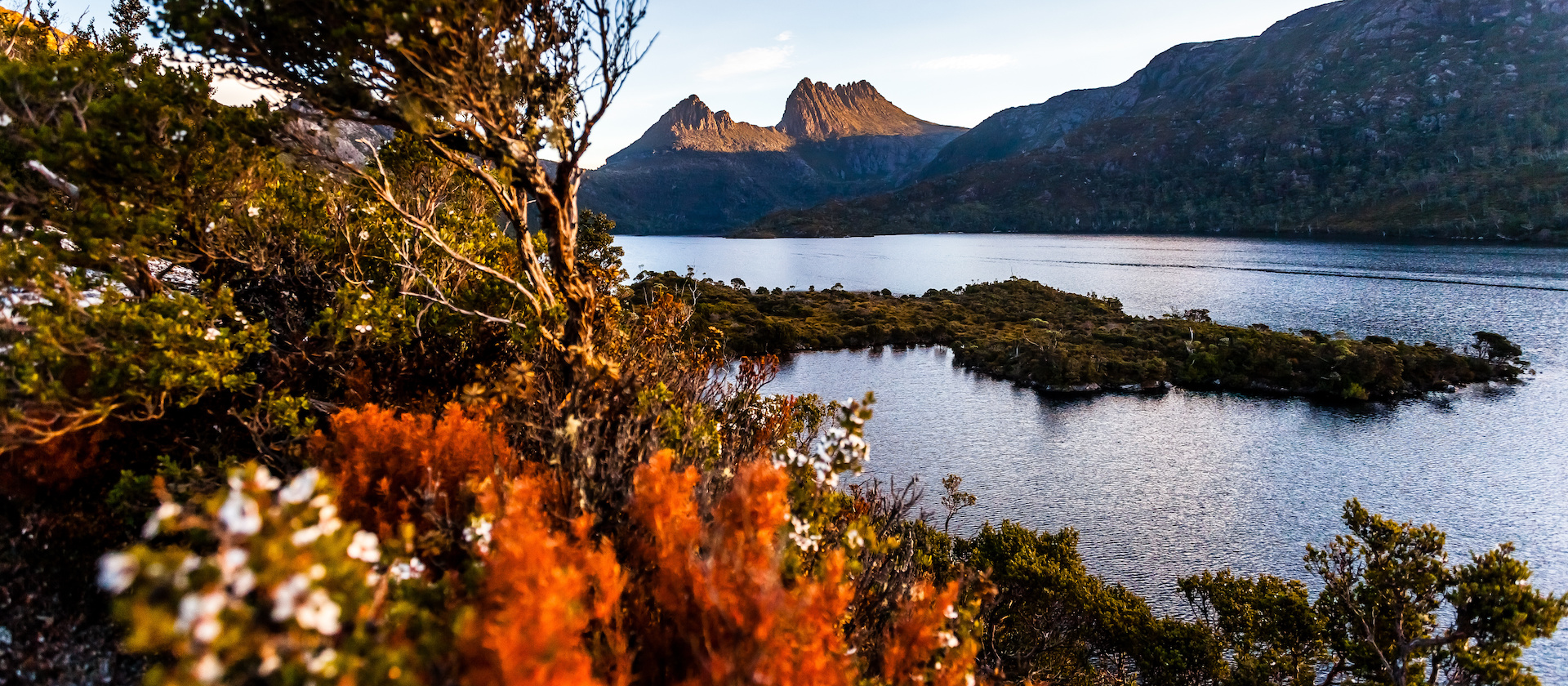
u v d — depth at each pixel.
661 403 5.30
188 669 1.83
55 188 5.39
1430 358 74.25
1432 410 65.25
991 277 183.00
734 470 5.23
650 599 3.89
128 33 7.61
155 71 5.79
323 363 5.96
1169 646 17.39
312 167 5.77
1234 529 43.12
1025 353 81.06
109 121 4.77
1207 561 39.38
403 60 4.32
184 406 4.70
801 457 4.67
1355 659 12.84
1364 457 54.41
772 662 3.09
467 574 3.14
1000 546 19.92
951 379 77.62
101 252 4.76
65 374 4.98
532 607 2.59
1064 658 16.69
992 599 6.01
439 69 4.29
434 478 4.32
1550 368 78.50
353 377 5.87
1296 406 66.94
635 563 4.09
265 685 2.03
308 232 6.26
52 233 4.84
